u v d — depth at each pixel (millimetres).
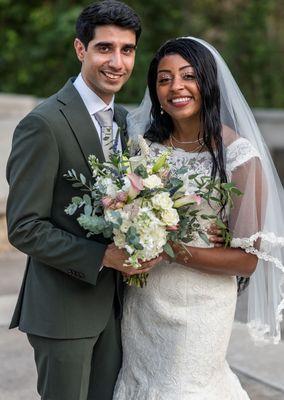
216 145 2746
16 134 2666
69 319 2709
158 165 2566
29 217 2602
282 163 9305
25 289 2842
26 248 2619
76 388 2752
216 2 11805
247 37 11617
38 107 2686
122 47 2730
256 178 2701
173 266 2820
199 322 2820
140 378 2926
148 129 2957
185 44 2748
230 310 2883
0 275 6082
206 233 2734
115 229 2469
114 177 2523
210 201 2721
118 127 2854
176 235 2555
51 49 10734
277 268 2914
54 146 2609
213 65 2752
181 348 2830
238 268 2750
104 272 2773
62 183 2674
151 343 2900
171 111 2773
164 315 2838
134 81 10508
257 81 11797
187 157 2809
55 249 2594
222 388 2938
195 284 2812
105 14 2682
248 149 2705
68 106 2689
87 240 2646
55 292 2717
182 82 2723
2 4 10852
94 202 2559
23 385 3959
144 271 2621
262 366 4203
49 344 2727
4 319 4992
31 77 10945
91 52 2723
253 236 2680
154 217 2438
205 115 2748
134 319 2936
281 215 2812
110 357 2969
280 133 9414
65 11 10656
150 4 10969
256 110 10727
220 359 2910
